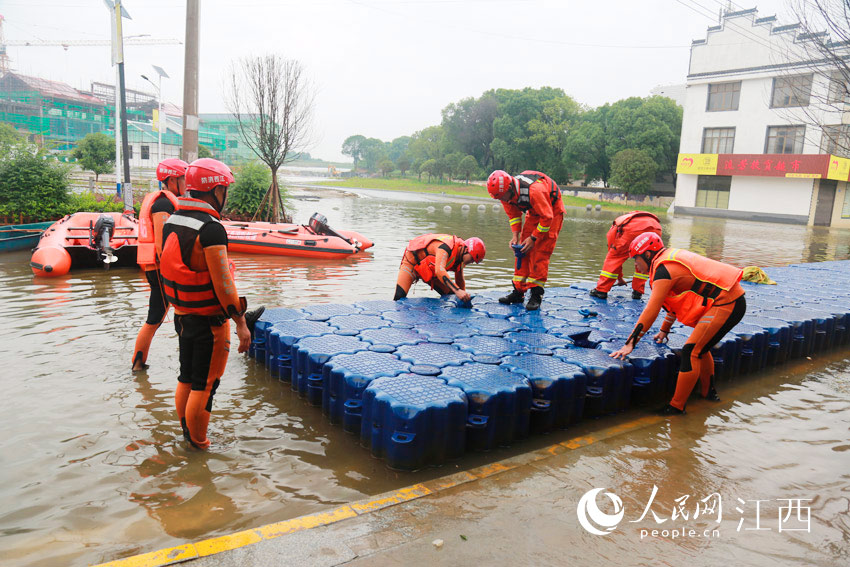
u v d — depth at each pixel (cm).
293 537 266
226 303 350
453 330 535
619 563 255
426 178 9712
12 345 546
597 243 1788
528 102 6366
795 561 264
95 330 607
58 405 417
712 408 480
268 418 421
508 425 393
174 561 246
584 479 339
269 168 1950
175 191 474
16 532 271
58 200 1343
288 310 591
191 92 1391
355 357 435
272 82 1748
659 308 459
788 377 577
